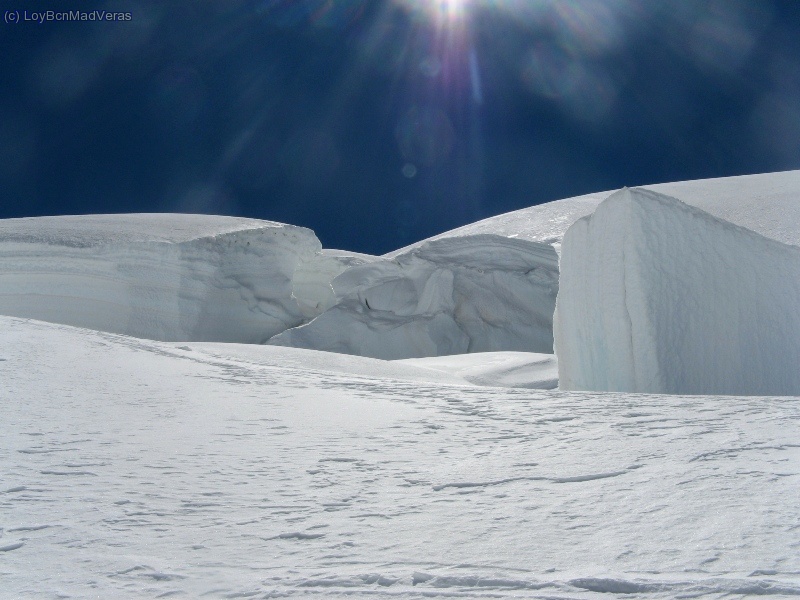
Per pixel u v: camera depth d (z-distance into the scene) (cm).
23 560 260
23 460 428
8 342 1019
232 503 335
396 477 378
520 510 306
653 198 904
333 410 621
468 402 657
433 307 2497
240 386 788
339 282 2755
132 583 237
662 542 253
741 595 203
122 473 397
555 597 211
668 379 850
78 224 2941
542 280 2606
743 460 360
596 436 454
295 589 228
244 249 2797
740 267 933
